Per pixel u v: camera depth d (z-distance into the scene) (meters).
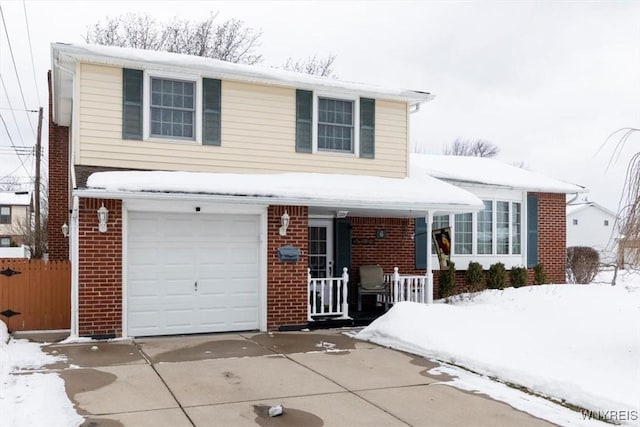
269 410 6.23
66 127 17.09
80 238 10.27
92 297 10.32
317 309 14.01
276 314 11.88
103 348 9.59
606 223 55.22
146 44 29.06
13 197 57.12
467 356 8.62
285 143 12.75
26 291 11.48
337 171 13.31
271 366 8.50
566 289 14.54
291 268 12.04
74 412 6.08
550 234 17.61
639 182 7.89
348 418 6.15
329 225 14.76
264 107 12.57
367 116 13.69
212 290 11.51
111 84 11.27
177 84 11.90
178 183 10.68
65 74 11.77
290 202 11.38
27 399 6.42
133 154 11.35
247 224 11.85
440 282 15.50
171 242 11.20
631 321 10.21
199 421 5.94
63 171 17.05
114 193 9.98
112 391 6.95
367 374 8.09
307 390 7.23
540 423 6.06
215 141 12.04
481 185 16.19
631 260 7.91
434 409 6.52
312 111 13.06
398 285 14.20
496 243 16.77
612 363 7.63
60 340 10.42
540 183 17.47
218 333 11.46
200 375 7.86
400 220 15.42
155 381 7.47
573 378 7.16
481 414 6.35
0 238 55.00
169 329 11.12
